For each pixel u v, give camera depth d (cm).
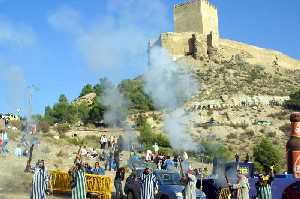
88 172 2447
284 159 5769
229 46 12144
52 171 2339
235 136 7250
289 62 13338
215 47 11638
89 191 2155
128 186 2183
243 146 6738
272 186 2045
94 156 3869
